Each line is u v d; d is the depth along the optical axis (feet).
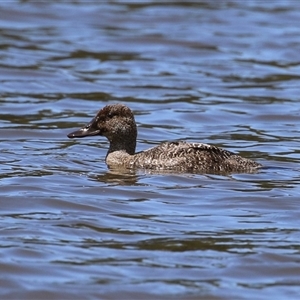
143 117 77.71
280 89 90.27
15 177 56.18
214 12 126.11
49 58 100.73
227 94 87.66
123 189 53.78
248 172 57.77
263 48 107.96
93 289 40.01
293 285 41.11
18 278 40.98
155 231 46.83
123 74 95.30
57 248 44.21
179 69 98.32
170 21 120.16
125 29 115.44
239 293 40.06
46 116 77.15
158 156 58.44
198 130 73.31
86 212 49.75
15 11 120.57
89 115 77.97
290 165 60.39
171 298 39.37
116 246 44.65
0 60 98.07
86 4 127.65
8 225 47.34
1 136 69.10
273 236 46.50
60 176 56.59
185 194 53.16
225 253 44.09
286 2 132.98
